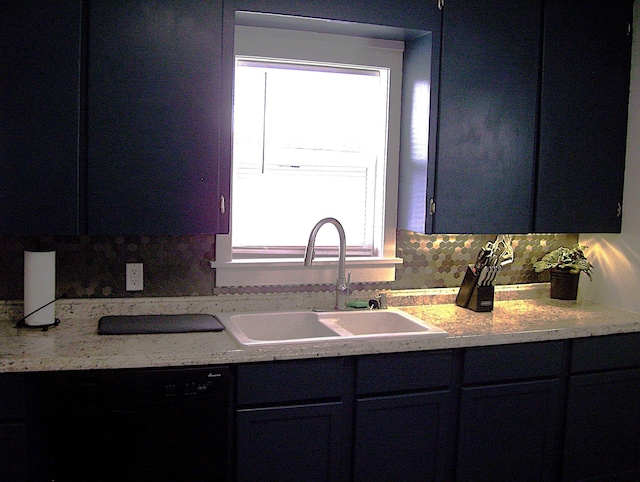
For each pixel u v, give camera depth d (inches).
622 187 125.8
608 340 113.4
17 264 101.3
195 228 98.8
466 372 102.4
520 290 132.2
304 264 107.6
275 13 100.5
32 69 89.7
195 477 88.0
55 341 89.7
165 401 85.0
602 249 130.6
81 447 83.5
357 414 95.7
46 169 91.5
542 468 111.2
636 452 120.0
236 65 110.9
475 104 112.1
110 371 83.4
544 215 119.5
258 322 109.0
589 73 120.6
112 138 93.7
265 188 114.9
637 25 123.0
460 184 112.3
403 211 119.1
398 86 119.0
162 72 95.0
